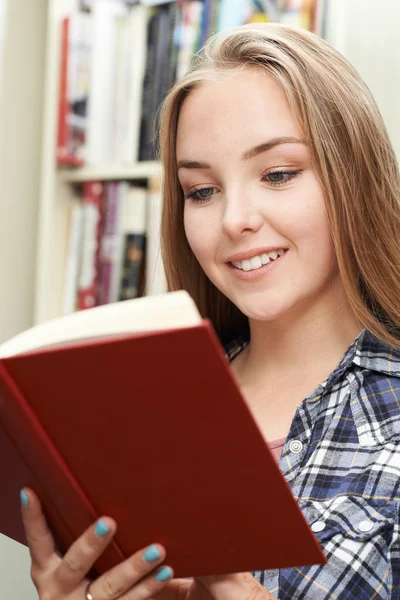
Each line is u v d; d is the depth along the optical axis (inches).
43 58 91.0
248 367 52.0
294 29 48.6
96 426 31.9
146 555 34.5
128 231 79.0
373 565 41.3
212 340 28.7
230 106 45.6
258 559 34.0
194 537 34.1
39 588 38.2
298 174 45.8
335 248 46.4
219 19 74.0
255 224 45.3
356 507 42.5
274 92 45.6
